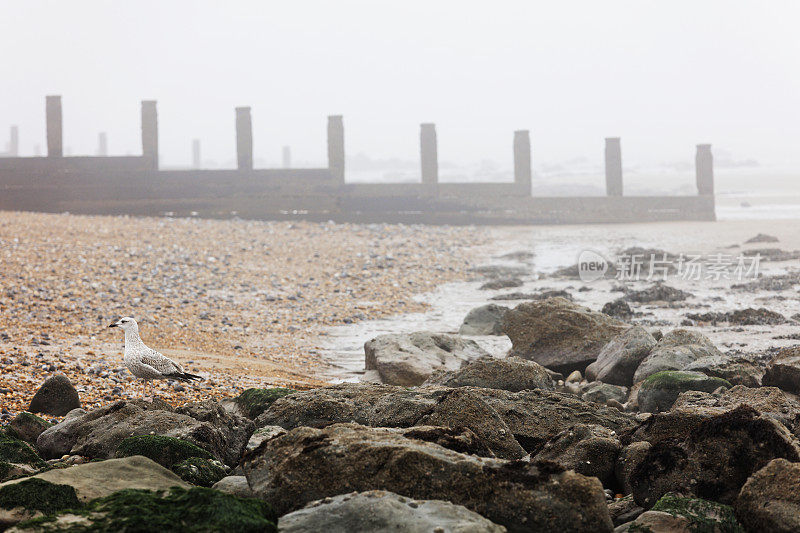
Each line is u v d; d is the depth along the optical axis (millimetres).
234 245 31250
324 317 20844
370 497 5582
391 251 32344
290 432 6617
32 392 11844
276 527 5336
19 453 7918
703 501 6527
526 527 5715
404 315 21562
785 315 19609
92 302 19906
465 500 5848
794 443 6930
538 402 9930
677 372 11625
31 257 24578
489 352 16984
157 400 9367
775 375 11633
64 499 5930
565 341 15312
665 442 7371
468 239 37719
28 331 16531
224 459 8289
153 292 21828
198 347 16828
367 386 10312
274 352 17047
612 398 12352
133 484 6539
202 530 5074
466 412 8461
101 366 13719
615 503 7289
